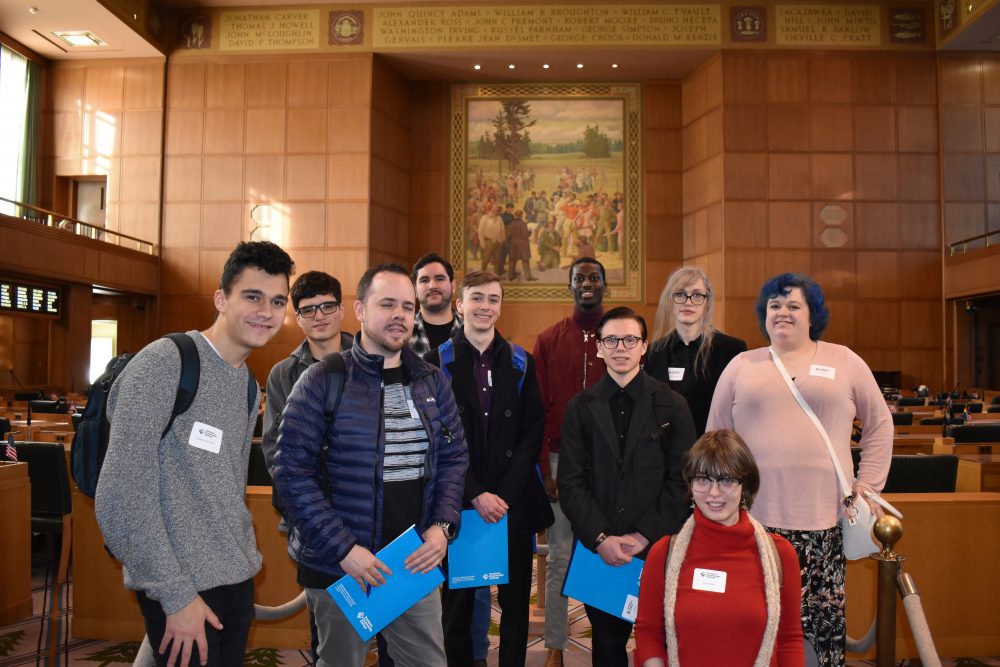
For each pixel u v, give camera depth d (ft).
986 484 14.07
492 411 9.09
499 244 46.42
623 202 46.16
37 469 13.02
